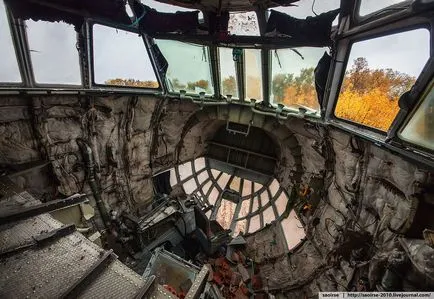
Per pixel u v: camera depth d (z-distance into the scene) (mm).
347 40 4652
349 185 6883
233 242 12672
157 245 10547
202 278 3422
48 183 7254
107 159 8852
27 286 2775
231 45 6184
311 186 9359
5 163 6188
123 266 3188
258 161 12789
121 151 9320
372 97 4707
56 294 2723
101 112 7844
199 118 10828
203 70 7770
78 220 4938
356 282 6211
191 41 6402
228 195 14352
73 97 6930
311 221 9586
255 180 13266
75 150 7738
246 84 7742
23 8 4508
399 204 4875
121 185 9875
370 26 3947
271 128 9680
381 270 5070
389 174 5156
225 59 7188
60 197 7660
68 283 2867
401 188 4820
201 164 14500
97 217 9047
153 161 11203
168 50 7266
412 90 3574
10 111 5914
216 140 13539
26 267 2990
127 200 10492
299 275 9953
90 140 7996
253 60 6797
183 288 6754
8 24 4570
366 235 6105
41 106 6367
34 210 4004
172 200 11867
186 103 9977
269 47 5922
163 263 7336
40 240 3283
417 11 3104
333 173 7934
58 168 7363
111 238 9531
